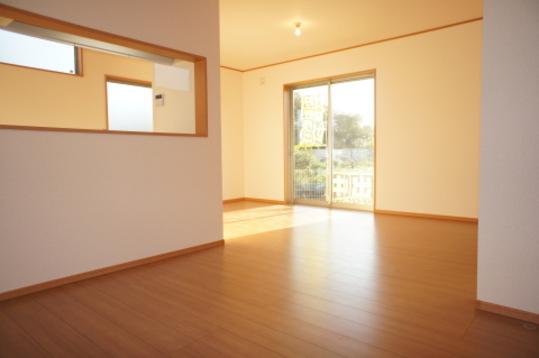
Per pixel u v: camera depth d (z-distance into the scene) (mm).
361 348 1785
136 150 3133
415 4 4277
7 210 2422
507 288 2117
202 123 3736
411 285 2646
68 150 2701
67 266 2727
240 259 3361
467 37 4898
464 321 2062
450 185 5156
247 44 5746
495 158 2113
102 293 2537
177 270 3045
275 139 7117
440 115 5180
